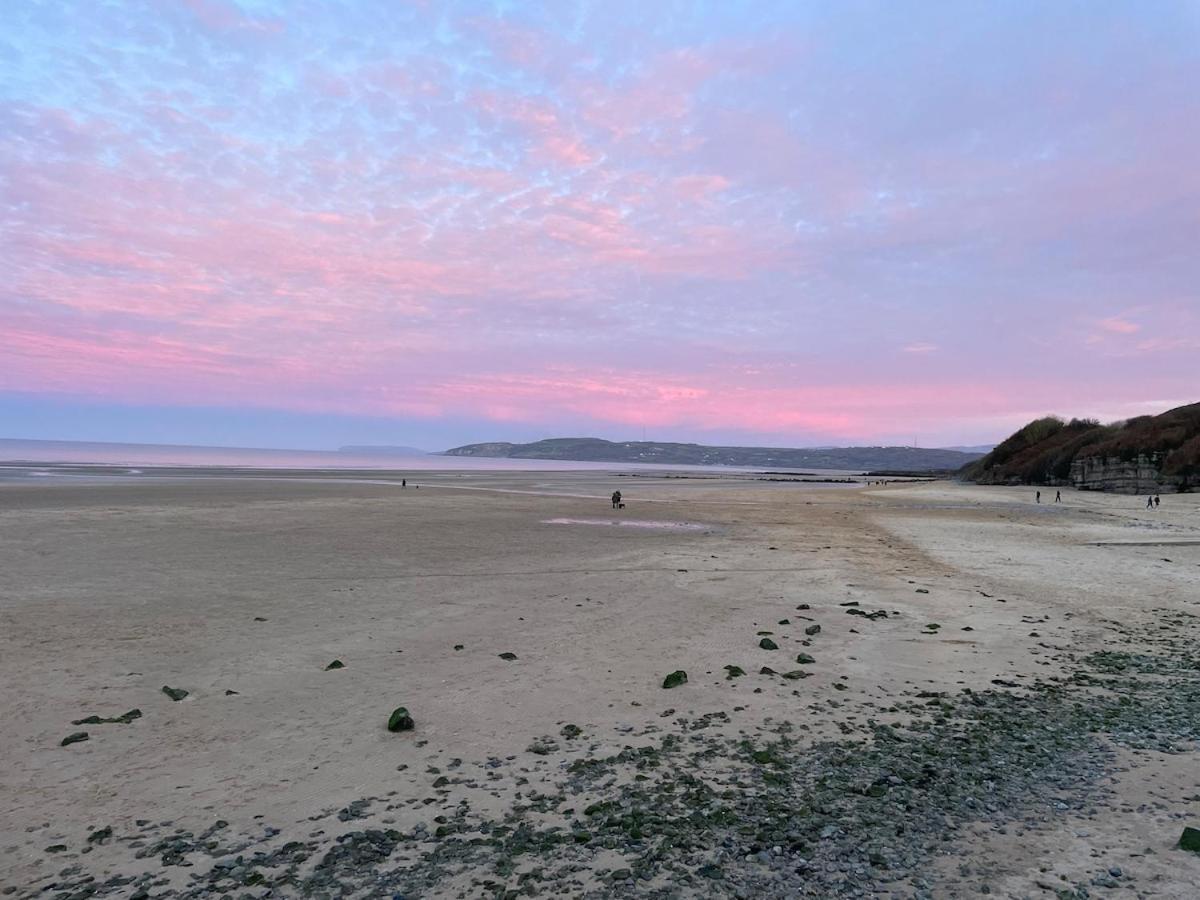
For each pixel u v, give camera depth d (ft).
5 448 635.66
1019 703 23.88
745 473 504.84
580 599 40.73
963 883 12.87
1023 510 120.47
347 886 12.95
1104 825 15.11
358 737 20.47
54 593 39.40
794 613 37.68
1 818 15.48
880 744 20.15
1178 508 120.57
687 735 20.86
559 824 15.44
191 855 14.06
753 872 13.37
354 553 57.36
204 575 46.14
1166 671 27.84
